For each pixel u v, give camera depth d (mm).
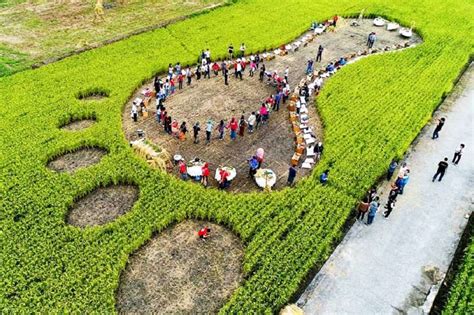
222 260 30766
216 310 27672
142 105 43688
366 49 59344
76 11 64625
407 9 70562
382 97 48125
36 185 34594
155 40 57188
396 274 30578
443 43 60188
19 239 30125
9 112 42594
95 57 52594
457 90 52531
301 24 63688
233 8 67938
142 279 29234
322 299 28641
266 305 27406
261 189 36344
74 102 44688
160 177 36094
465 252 31984
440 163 38000
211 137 42031
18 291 26969
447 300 28594
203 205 33938
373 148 40625
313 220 33125
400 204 36281
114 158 37812
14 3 66188
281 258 30312
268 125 44156
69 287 27500
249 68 53375
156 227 32188
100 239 30734
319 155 39875
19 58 52312
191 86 49281
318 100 47156
